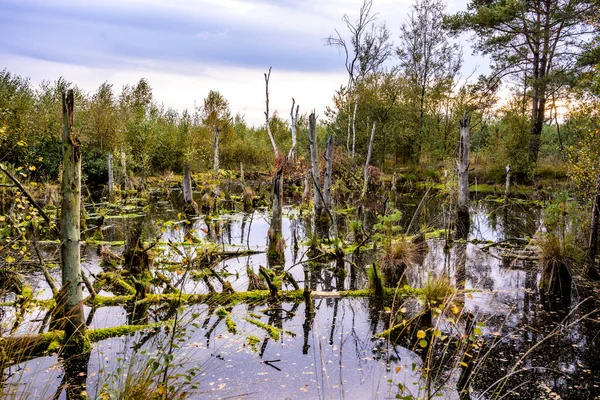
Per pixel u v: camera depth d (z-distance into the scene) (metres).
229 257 10.28
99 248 10.85
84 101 25.72
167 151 31.88
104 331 5.60
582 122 9.52
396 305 6.84
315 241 10.40
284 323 6.16
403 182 28.55
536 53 24.34
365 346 5.39
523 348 5.25
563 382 4.49
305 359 5.03
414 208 19.11
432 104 33.06
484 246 11.12
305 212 17.75
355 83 26.75
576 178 8.91
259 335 5.70
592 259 7.93
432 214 17.06
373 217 16.44
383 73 30.59
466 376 4.63
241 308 6.73
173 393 3.55
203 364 4.84
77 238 5.17
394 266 7.89
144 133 29.38
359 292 7.39
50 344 5.11
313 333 5.81
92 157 24.62
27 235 11.67
